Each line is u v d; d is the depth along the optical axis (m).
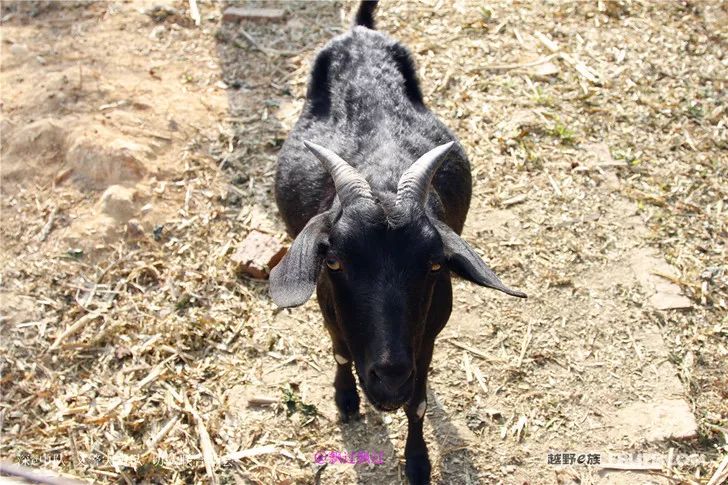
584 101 2.55
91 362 2.07
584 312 2.12
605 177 2.37
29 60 2.68
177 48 2.76
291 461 1.91
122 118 2.46
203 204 2.34
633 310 2.12
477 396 1.99
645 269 2.19
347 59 2.07
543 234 2.26
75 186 2.35
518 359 2.04
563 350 2.06
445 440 1.93
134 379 2.04
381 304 1.58
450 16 2.86
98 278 2.20
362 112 1.95
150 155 2.39
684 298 2.13
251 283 2.19
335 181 1.67
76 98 2.52
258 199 2.35
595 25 2.81
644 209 2.30
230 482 1.88
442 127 2.01
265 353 2.07
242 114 2.53
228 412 1.98
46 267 2.22
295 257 1.61
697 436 1.92
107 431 1.95
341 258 1.62
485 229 2.26
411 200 1.63
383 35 2.13
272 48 2.76
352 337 1.65
